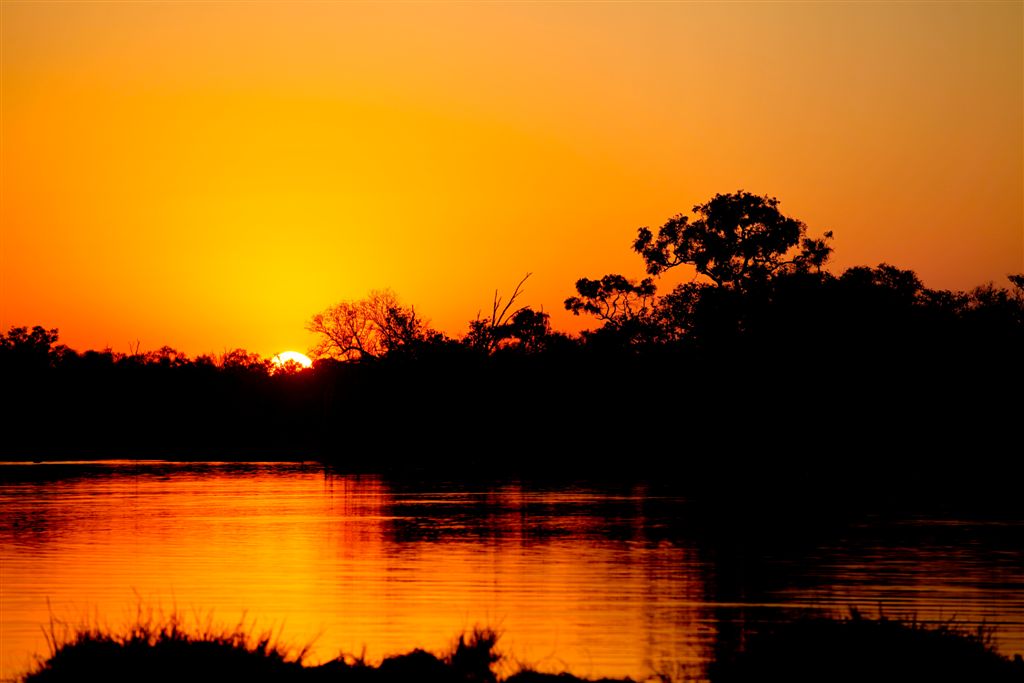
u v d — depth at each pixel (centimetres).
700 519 6006
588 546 4703
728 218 12344
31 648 2680
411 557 4331
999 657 2428
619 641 2791
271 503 7094
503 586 3606
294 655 2512
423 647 2709
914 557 4316
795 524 5659
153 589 3531
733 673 2444
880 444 10612
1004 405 10412
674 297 12406
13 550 4497
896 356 10550
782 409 10969
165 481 9456
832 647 2433
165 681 2253
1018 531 5262
